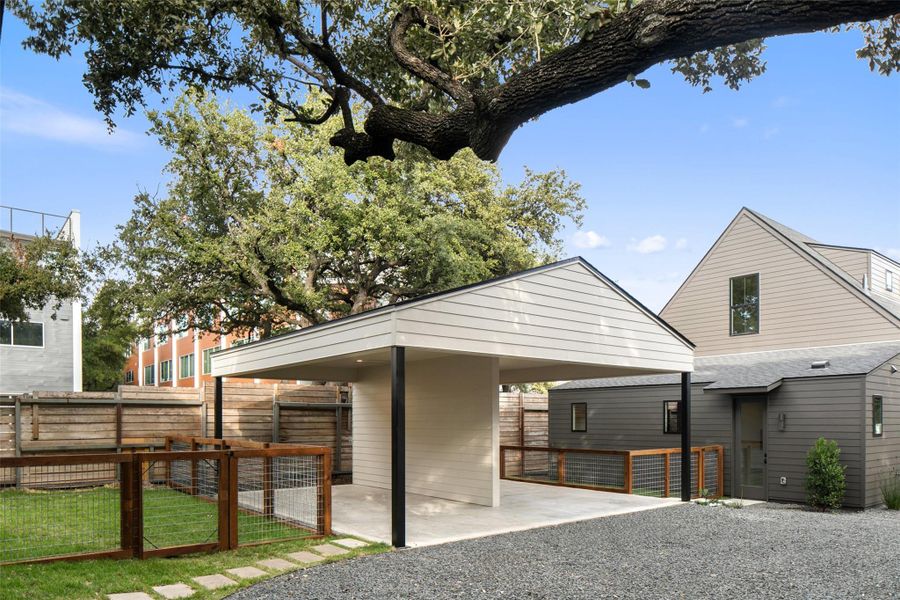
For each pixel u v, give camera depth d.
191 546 6.64
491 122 4.25
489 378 10.76
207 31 6.59
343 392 15.38
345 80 6.73
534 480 14.24
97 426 12.09
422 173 18.75
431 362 12.02
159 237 17.34
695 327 18.06
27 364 20.06
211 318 19.80
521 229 22.48
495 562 6.66
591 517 9.54
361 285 19.61
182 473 11.25
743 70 5.77
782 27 2.96
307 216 17.73
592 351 9.99
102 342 33.34
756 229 16.98
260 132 18.50
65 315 20.88
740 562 6.85
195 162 17.75
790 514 10.40
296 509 9.80
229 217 18.42
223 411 13.58
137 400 12.51
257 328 21.05
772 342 16.33
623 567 6.55
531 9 5.27
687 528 8.80
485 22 5.89
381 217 17.38
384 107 5.24
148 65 6.60
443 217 18.30
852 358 13.28
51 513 8.70
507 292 8.93
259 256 17.16
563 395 17.17
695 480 12.44
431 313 8.04
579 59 3.68
